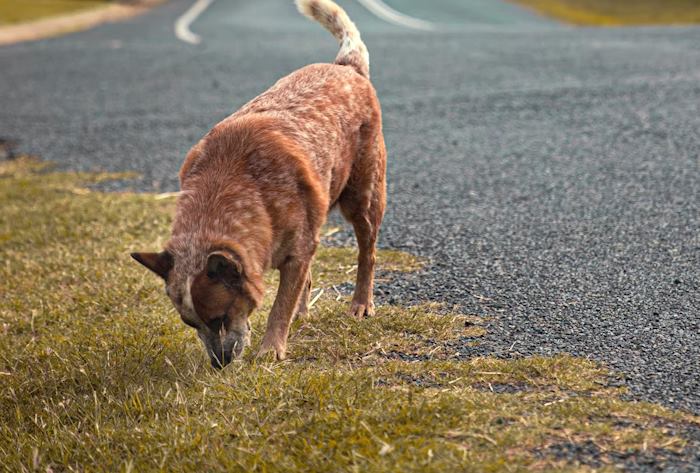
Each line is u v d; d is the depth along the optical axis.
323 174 5.12
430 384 4.39
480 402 4.04
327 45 17.47
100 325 5.75
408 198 8.14
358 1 27.28
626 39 16.64
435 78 13.58
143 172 9.59
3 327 5.89
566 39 17.17
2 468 4.14
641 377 4.38
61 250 7.21
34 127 12.11
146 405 4.43
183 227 4.67
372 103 5.66
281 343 5.04
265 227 4.71
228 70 15.20
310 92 5.36
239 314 4.60
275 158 4.83
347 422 3.91
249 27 21.84
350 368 4.67
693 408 4.01
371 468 3.53
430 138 10.23
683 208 7.23
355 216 5.68
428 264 6.44
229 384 4.50
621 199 7.60
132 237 7.43
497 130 10.38
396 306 5.67
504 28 20.41
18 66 17.02
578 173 8.48
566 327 5.11
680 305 5.35
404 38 18.52
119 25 23.64
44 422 4.50
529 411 3.96
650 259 6.18
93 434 4.21
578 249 6.49
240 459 3.75
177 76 14.99
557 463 3.50
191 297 4.48
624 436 3.70
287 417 4.08
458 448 3.60
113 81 14.98
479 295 5.74
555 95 11.86
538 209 7.52
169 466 3.82
